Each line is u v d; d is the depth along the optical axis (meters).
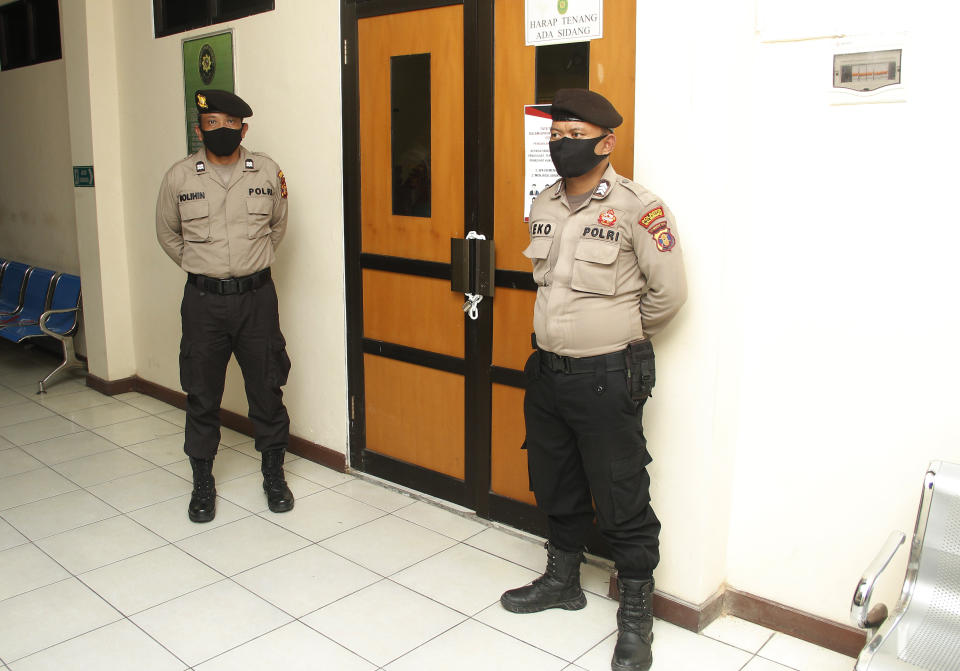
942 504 1.95
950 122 2.05
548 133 2.80
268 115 3.84
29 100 5.76
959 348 2.11
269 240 3.37
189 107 4.30
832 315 2.30
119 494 3.57
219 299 3.21
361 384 3.67
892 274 2.19
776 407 2.44
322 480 3.72
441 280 3.25
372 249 3.49
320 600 2.70
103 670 2.33
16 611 2.63
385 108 3.32
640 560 2.36
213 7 4.05
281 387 3.68
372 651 2.42
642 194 2.25
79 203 5.01
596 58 2.64
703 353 2.37
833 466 2.36
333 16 3.45
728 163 2.27
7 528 3.23
